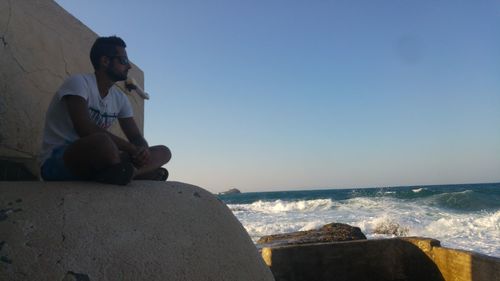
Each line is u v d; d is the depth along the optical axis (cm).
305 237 711
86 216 183
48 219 177
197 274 185
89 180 218
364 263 364
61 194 192
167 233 194
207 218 217
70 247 168
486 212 2083
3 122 286
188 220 208
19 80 303
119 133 461
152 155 250
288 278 352
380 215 2028
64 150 229
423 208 2411
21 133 304
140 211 199
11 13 297
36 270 158
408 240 364
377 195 3466
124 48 264
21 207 180
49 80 339
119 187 211
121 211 194
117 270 168
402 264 361
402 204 2642
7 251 161
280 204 3017
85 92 240
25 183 200
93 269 165
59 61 355
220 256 200
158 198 213
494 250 1029
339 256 362
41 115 328
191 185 243
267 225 1706
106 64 256
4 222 171
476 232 1380
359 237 728
